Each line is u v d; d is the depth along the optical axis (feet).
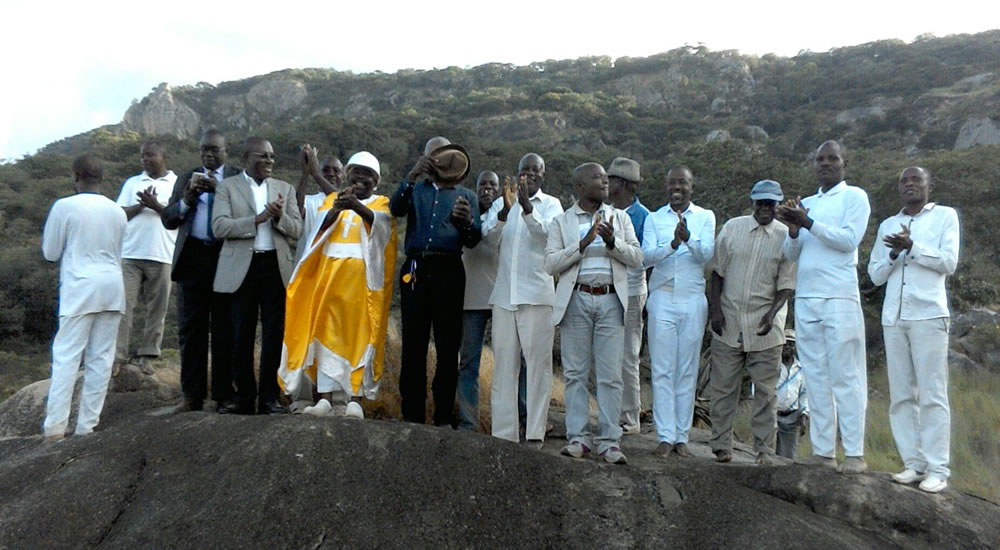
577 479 17.37
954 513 17.49
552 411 26.68
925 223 19.33
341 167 24.97
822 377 19.35
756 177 66.90
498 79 333.62
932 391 18.58
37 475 17.19
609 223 19.47
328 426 17.04
